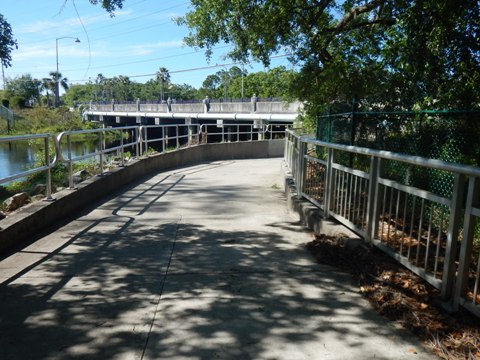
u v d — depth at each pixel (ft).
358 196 17.08
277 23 27.96
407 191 13.07
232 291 13.10
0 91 319.68
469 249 10.47
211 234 19.63
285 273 14.66
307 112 39.78
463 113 15.48
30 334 10.48
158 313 11.59
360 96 27.37
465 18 18.69
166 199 28.53
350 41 30.32
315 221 19.97
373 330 10.75
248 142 68.90
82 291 13.05
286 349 9.86
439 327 10.53
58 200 22.11
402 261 13.34
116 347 9.91
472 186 10.14
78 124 171.73
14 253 16.70
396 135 19.66
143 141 42.57
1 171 44.24
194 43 32.32
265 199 29.04
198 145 57.00
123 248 17.42
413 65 20.17
